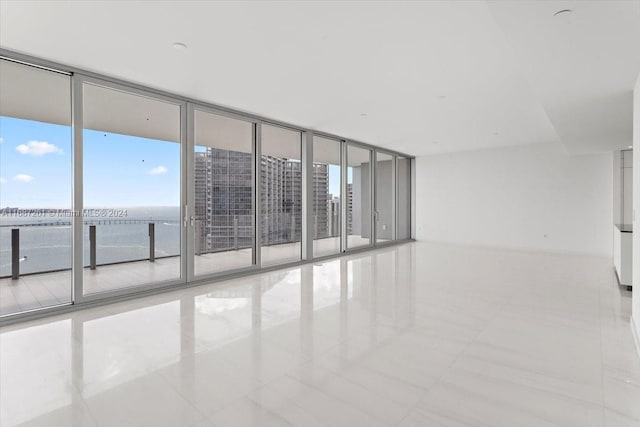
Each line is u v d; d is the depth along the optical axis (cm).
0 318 320
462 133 703
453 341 286
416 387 214
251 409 192
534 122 605
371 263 657
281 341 286
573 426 176
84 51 334
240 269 539
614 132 536
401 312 361
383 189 925
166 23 282
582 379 224
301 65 364
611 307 378
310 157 676
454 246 905
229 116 532
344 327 319
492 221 884
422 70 374
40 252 550
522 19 211
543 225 811
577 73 300
